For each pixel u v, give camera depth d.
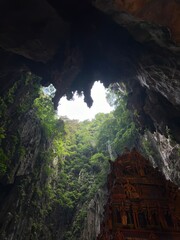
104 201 48.12
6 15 20.81
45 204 45.69
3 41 23.17
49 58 25.66
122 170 17.52
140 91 30.73
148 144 46.25
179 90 22.09
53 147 55.81
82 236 47.00
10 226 31.98
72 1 21.12
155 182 16.81
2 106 30.39
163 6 16.44
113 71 28.38
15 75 30.88
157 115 29.05
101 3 16.95
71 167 65.00
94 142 70.88
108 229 13.80
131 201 15.33
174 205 15.30
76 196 56.97
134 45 22.86
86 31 24.02
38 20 21.58
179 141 28.77
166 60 20.58
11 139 33.59
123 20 18.23
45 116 46.34
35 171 40.62
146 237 13.56
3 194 33.38
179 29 16.84
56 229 48.88
